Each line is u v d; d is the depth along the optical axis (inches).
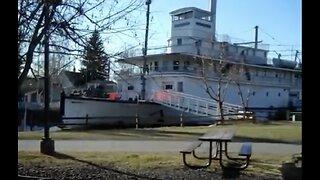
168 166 390.3
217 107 1395.2
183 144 604.4
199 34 1902.1
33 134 818.2
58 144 605.9
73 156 461.4
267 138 685.9
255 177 336.5
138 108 1304.1
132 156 458.9
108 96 1541.6
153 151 514.3
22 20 266.2
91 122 1173.1
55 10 271.0
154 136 753.0
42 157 451.2
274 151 515.2
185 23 1919.3
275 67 1934.1
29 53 276.1
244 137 700.0
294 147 564.1
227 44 1756.9
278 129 866.8
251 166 388.8
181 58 1583.4
